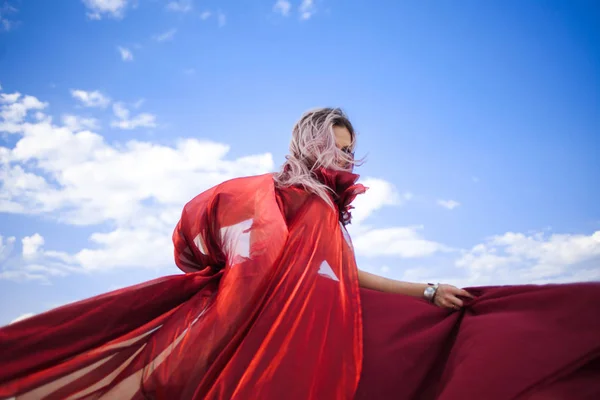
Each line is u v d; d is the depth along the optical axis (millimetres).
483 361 1986
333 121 3002
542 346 1952
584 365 1897
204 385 2150
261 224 2459
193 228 2678
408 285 2664
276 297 2295
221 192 2641
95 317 2359
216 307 2301
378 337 2350
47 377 2242
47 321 2316
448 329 2359
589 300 2027
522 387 1866
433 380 2230
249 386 2086
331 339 2211
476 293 2547
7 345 2248
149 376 2240
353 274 2426
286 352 2154
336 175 2766
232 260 2383
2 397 2186
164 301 2463
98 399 2229
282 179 2738
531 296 2207
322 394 2098
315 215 2529
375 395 2174
